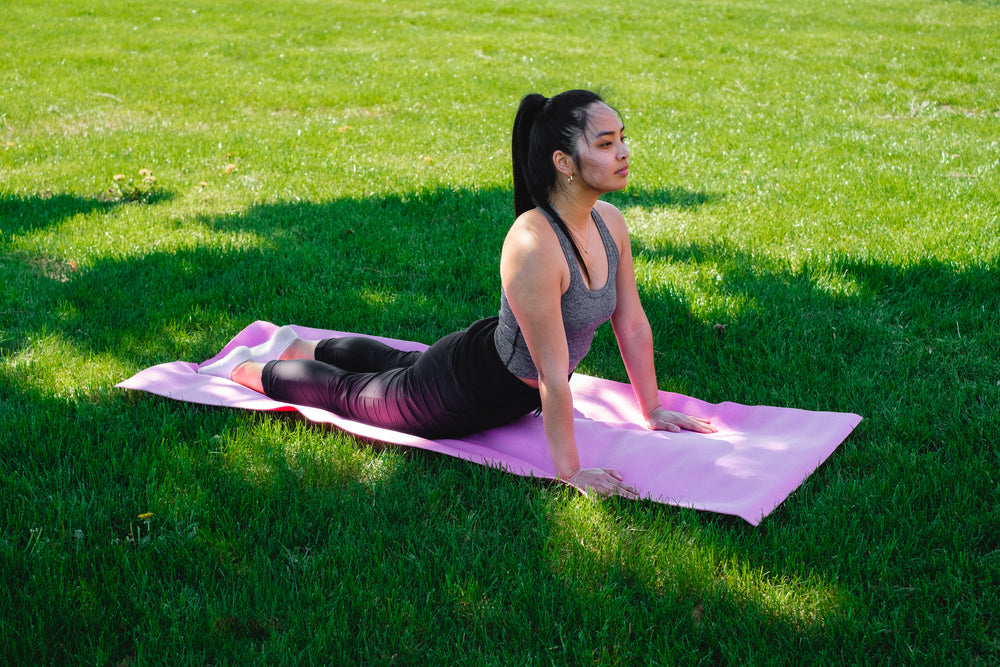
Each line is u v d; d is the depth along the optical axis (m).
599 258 2.89
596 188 2.67
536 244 2.68
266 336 4.12
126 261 5.17
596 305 2.87
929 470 2.96
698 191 6.85
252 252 5.42
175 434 3.29
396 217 6.22
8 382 3.72
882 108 10.38
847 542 2.58
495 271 5.15
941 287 4.63
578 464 2.90
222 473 3.01
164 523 2.76
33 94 10.49
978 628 2.26
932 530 2.65
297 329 4.19
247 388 3.69
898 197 6.50
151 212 6.26
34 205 6.32
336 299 4.75
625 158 2.63
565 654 2.23
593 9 19.20
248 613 2.37
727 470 2.94
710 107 10.44
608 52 14.47
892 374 3.79
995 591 2.39
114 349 4.11
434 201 6.55
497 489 2.90
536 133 2.70
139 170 7.40
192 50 13.95
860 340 4.12
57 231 5.75
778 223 5.94
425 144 8.58
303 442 3.21
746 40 15.45
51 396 3.58
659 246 5.52
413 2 20.02
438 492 2.89
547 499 2.83
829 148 8.24
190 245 5.52
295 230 5.88
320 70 12.59
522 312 2.73
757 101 10.80
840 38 15.53
